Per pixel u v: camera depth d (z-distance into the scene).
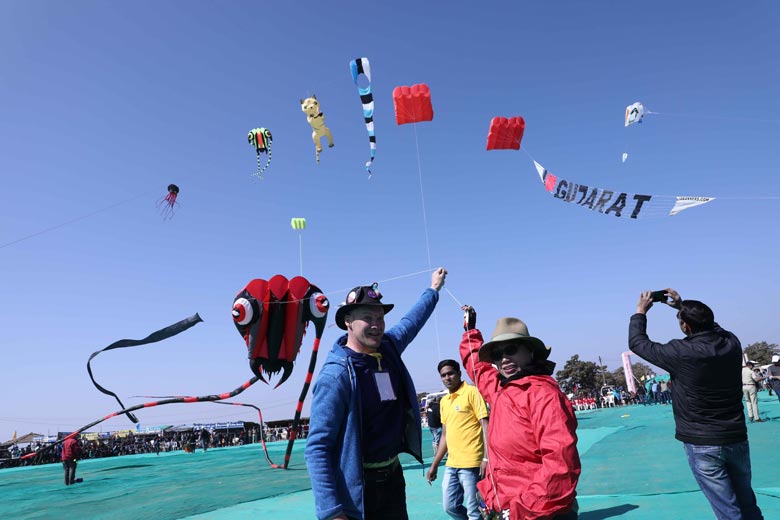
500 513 2.42
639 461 8.30
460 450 4.60
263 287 8.15
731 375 3.23
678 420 3.40
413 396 2.73
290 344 8.25
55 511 8.63
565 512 2.10
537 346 2.64
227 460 19.44
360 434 2.40
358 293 2.58
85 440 34.50
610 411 28.31
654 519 4.79
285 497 8.31
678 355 3.29
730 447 3.17
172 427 43.69
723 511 3.18
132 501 9.12
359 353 2.57
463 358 3.23
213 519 6.79
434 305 3.37
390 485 2.54
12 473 22.20
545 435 2.22
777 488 5.41
